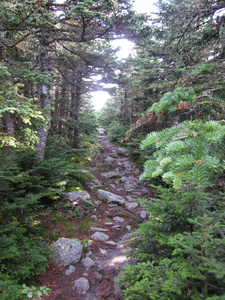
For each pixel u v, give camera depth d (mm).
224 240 1819
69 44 11688
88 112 21625
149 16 6891
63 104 12914
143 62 10445
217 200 3098
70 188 8211
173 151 1613
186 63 6215
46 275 4168
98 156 14930
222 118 2508
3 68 3566
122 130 19500
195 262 2076
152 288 2072
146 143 1931
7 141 3945
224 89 2818
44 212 5301
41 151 7426
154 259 2895
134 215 7715
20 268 3393
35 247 4129
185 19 5410
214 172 1443
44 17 5352
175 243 2061
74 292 3881
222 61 3938
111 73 12352
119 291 3795
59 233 5672
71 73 13359
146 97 10273
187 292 2107
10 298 2572
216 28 5004
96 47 12445
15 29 5859
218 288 2062
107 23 6891
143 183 11117
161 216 2869
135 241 3475
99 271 4543
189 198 2551
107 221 6977
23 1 4836
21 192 4664
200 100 2471
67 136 14500
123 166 13703
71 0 6945
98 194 8922
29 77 4445
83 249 5191
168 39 6246
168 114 2551
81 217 6801
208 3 4941
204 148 1483
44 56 8172
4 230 3562
